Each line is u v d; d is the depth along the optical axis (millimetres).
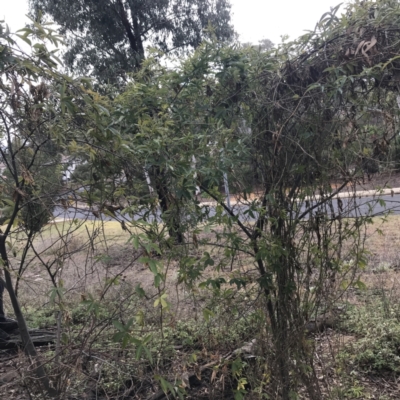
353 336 3900
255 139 2492
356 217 2471
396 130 2240
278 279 2570
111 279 2211
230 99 2490
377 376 3469
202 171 2256
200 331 3188
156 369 2584
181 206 2434
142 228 2213
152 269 1838
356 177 2332
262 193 2543
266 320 2691
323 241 2500
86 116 2066
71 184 2346
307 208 2463
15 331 4344
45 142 2213
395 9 2061
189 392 3104
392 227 7402
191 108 2529
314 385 2742
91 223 2631
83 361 2676
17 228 2457
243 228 2602
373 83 2203
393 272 5512
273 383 2631
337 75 2121
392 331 3844
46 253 3000
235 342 2979
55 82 2004
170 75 2549
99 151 2172
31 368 2404
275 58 2414
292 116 2311
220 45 2518
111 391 2826
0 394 2486
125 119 2438
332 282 2559
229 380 2850
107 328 2650
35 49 1863
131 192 2312
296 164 2428
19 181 2309
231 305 2711
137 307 2830
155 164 2180
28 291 5238
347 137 2250
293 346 2588
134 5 10664
